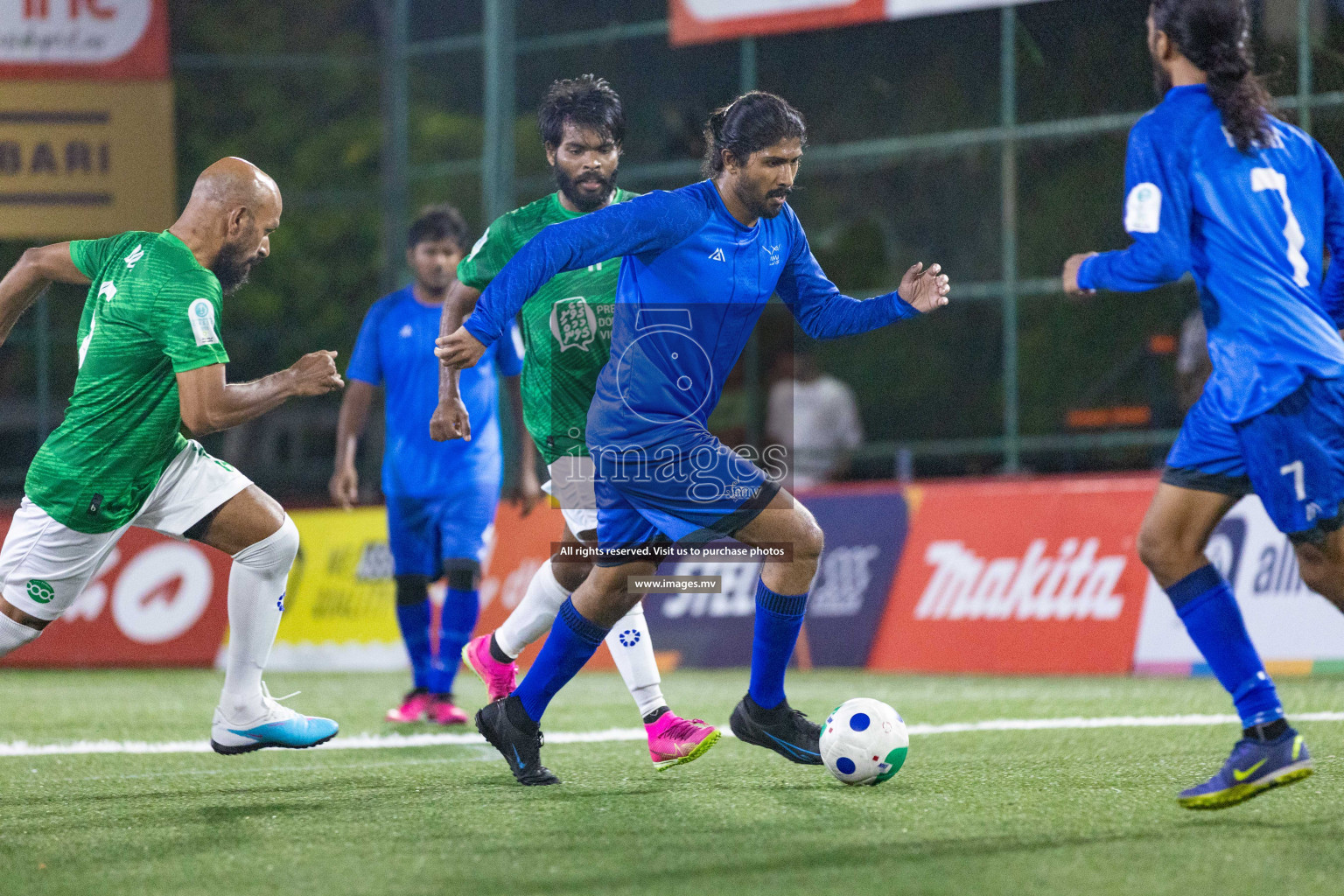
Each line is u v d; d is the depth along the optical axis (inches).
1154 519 500.1
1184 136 487.8
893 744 574.6
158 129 1819.6
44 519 555.8
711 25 1625.2
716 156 563.2
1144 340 1625.2
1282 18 1406.3
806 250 599.8
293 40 2378.2
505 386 861.2
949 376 1743.4
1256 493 480.7
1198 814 506.9
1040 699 947.3
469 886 417.7
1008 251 1576.0
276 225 573.3
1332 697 896.3
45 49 1788.9
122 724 891.4
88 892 421.4
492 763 684.7
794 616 578.2
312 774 657.6
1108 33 1577.3
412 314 885.8
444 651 868.6
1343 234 519.5
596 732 807.7
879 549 1249.4
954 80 1700.3
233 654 599.2
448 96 2176.4
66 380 2041.1
